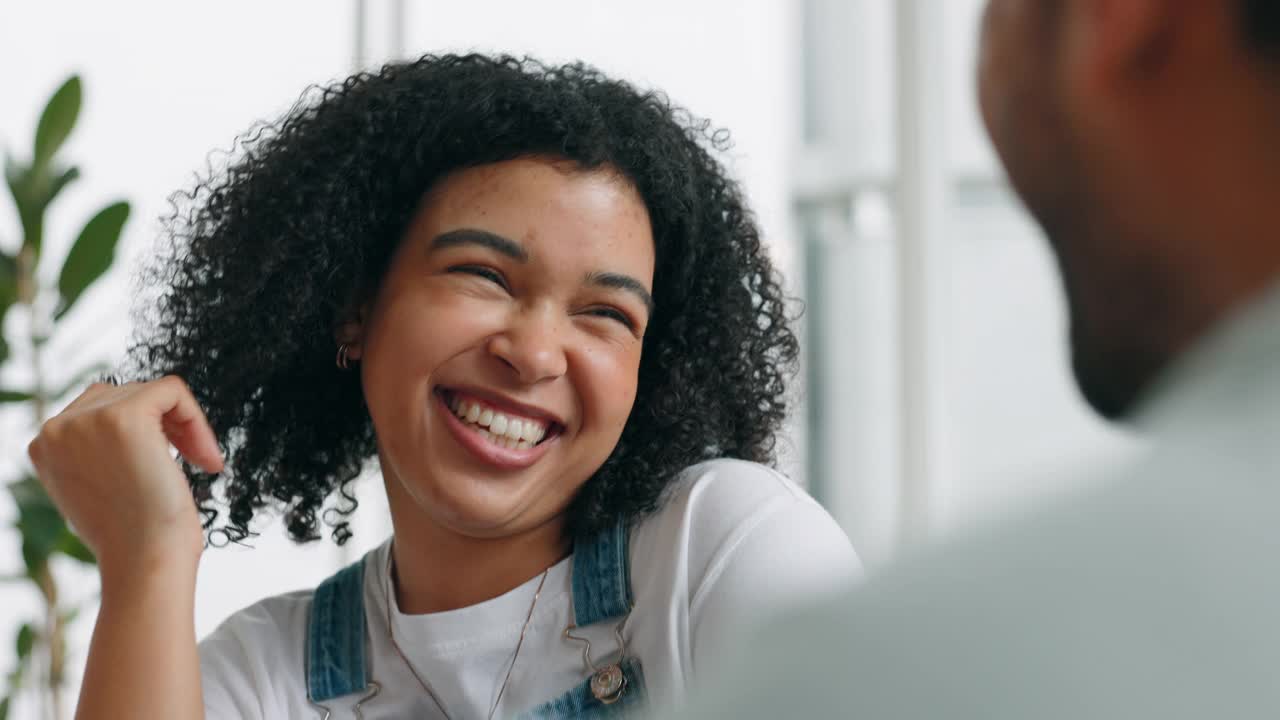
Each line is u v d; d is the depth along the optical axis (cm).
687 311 115
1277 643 20
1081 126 28
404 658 106
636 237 102
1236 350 23
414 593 108
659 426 111
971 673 22
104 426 100
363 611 110
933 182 300
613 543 106
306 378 115
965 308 304
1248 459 22
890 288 311
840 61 315
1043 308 302
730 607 98
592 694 102
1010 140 30
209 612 276
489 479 101
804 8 315
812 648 24
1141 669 21
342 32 288
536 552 106
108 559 98
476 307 99
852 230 313
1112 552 22
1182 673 21
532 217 99
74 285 198
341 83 119
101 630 96
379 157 107
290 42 285
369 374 105
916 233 300
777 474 109
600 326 101
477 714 104
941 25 303
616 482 108
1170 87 26
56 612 200
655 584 102
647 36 295
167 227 129
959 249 305
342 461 120
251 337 112
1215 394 23
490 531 103
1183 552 22
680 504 106
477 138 101
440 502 101
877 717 22
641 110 109
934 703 22
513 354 98
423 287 101
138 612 96
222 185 121
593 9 294
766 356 123
